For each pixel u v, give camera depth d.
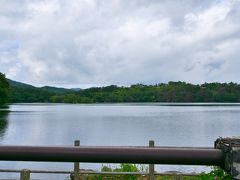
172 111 173.12
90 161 2.15
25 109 197.62
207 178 2.72
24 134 65.38
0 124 87.44
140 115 135.25
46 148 2.15
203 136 60.66
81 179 14.05
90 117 123.19
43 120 105.44
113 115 136.50
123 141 53.69
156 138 57.62
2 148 2.15
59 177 24.97
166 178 14.76
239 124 87.94
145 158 2.13
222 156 2.14
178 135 62.19
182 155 2.12
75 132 68.75
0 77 187.62
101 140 55.03
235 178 2.11
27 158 2.16
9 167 28.28
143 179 14.34
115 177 14.55
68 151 2.15
